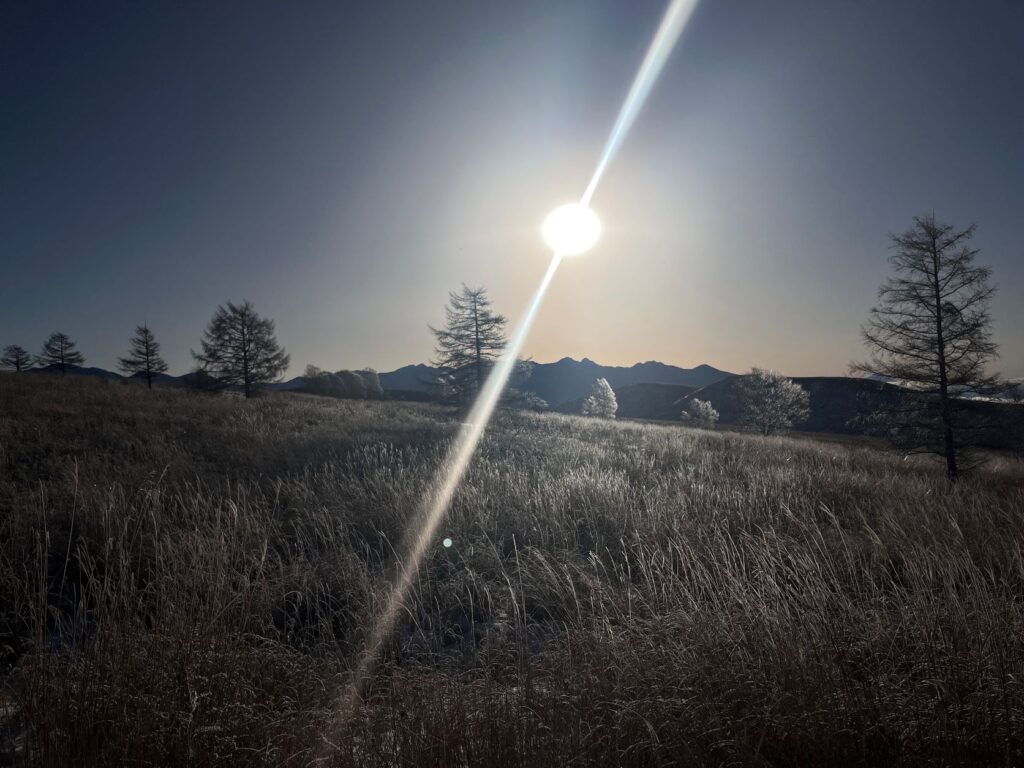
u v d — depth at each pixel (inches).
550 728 100.6
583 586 178.5
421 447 483.8
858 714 101.7
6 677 124.7
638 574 195.6
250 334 1278.3
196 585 148.6
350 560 192.2
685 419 2332.7
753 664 113.0
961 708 102.3
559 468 377.4
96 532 201.9
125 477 289.7
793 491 313.9
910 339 683.4
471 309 1398.9
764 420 1871.3
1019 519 226.8
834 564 179.8
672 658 118.5
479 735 95.8
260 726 104.1
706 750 96.6
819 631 124.7
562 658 128.9
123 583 140.8
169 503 245.0
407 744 96.0
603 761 94.4
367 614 159.5
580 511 253.6
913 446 684.1
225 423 571.8
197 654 117.6
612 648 122.3
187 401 776.3
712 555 179.5
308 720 107.3
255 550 195.8
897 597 145.4
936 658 116.0
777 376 1904.5
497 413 1171.3
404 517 239.1
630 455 491.2
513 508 259.1
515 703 109.4
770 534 197.9
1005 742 96.8
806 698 103.0
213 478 303.7
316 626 158.4
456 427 690.2
